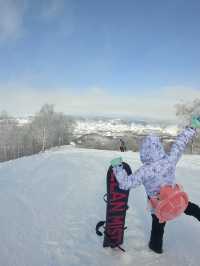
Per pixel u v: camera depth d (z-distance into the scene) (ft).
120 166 11.48
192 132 11.89
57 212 19.24
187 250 12.93
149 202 11.80
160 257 12.19
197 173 40.75
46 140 209.05
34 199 22.91
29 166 44.98
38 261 12.14
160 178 11.40
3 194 24.94
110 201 12.87
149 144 11.51
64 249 13.34
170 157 11.53
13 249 13.30
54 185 28.45
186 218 17.57
